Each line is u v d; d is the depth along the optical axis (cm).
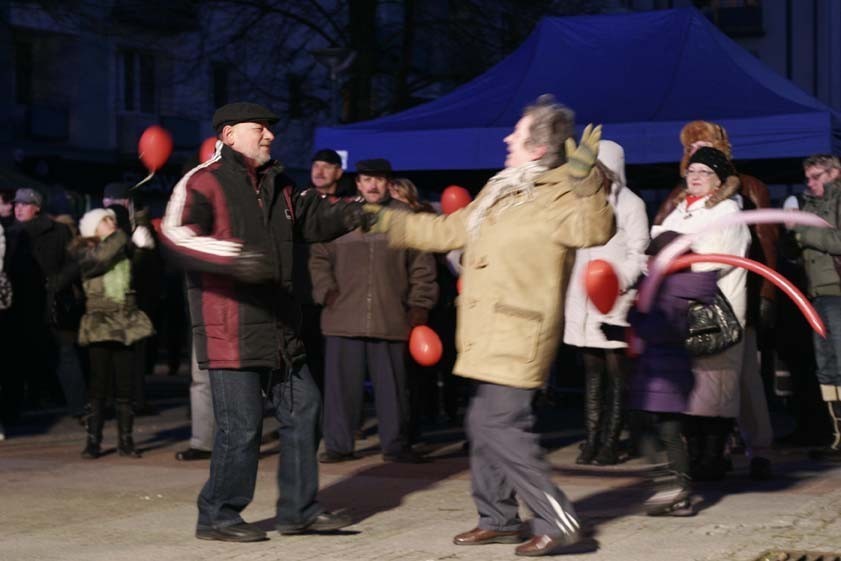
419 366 1016
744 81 1141
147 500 762
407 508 729
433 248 604
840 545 610
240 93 2823
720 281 744
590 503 733
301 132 3105
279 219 624
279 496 645
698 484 804
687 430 809
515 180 578
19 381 1222
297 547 616
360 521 688
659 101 1130
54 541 636
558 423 1214
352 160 1204
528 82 1210
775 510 702
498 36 2497
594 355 900
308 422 641
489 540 613
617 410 895
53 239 1223
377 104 2580
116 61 3134
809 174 919
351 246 920
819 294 920
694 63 1166
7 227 1230
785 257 954
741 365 767
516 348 574
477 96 1227
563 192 569
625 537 628
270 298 620
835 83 4541
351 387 930
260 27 2641
